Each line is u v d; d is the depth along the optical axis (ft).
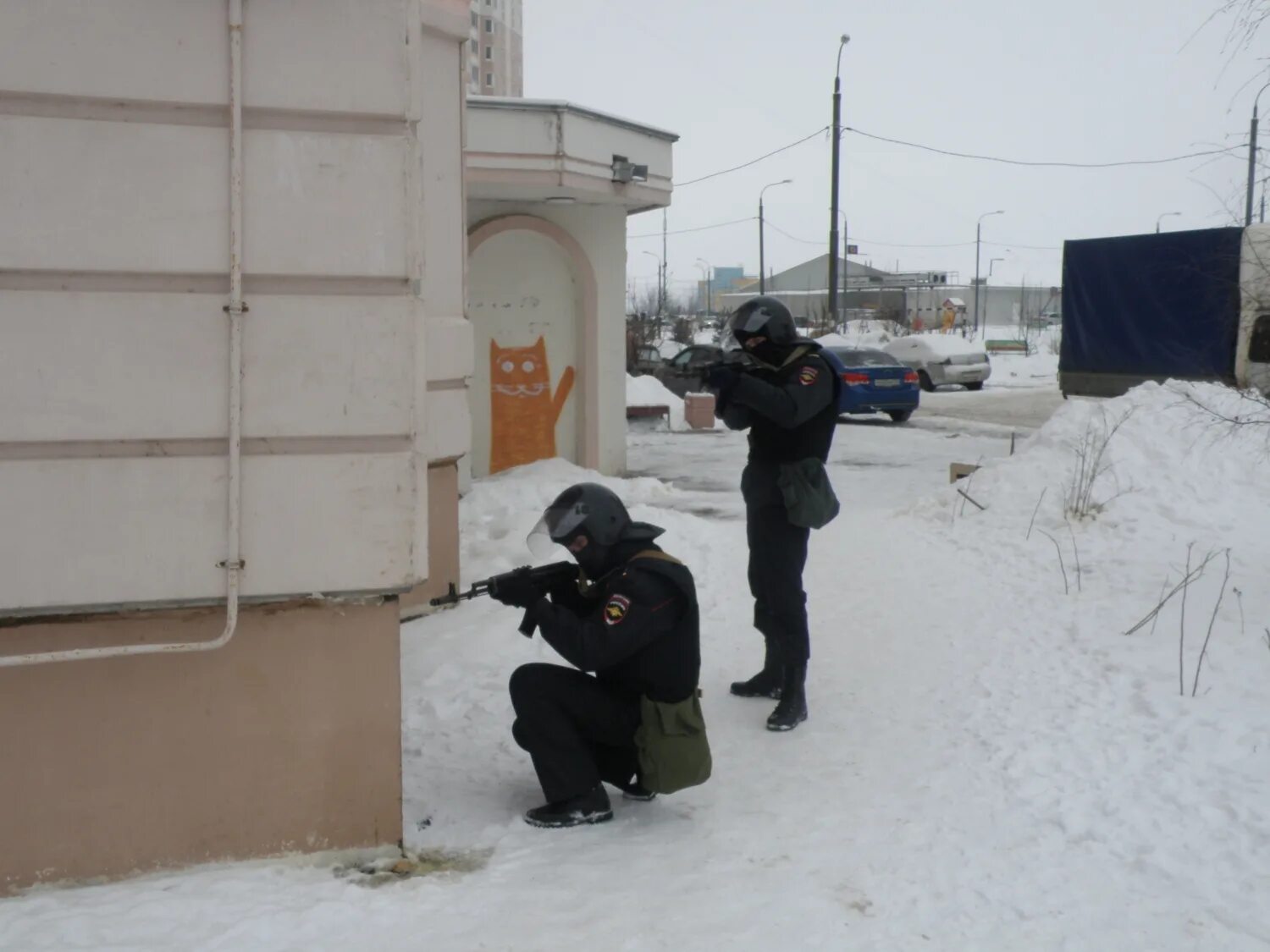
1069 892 11.80
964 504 33.19
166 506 11.64
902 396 68.85
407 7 11.83
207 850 12.23
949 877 12.19
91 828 11.93
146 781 12.03
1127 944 10.73
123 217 11.32
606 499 13.96
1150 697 17.20
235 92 11.38
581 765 13.91
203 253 11.51
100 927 10.69
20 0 11.02
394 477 12.15
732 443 59.77
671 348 111.75
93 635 11.81
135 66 11.24
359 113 11.76
